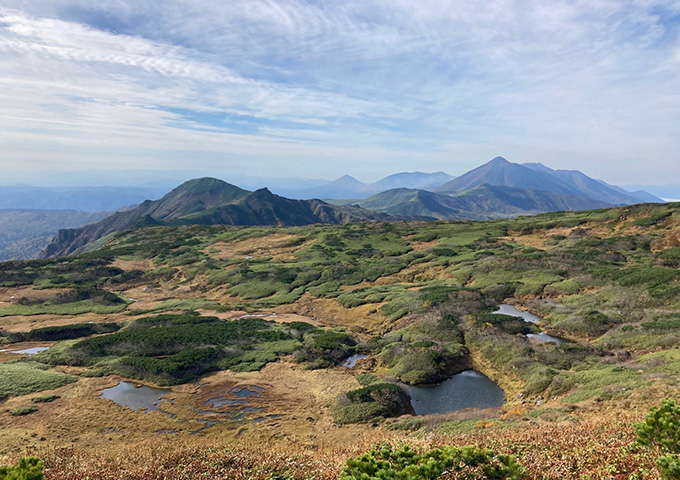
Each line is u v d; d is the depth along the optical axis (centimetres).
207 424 3356
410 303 6419
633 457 1198
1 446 2925
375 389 3744
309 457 1733
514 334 4972
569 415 2455
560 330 5072
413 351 4622
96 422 3400
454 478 1000
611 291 5750
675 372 2867
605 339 4406
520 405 3234
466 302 6169
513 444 1574
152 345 5200
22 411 3547
